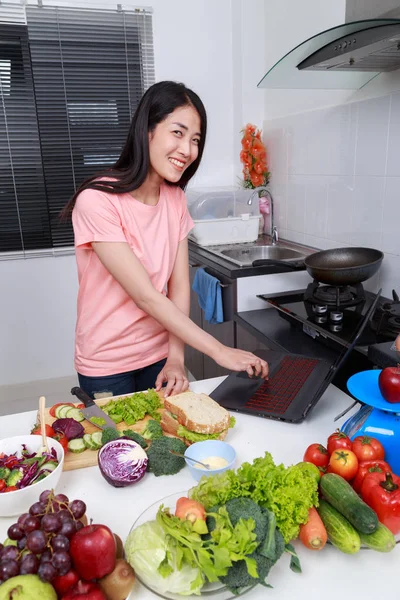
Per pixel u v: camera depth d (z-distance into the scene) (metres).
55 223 3.16
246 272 2.27
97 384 1.56
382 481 0.80
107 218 1.33
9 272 3.12
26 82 2.91
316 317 1.85
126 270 1.33
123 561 0.68
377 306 1.81
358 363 1.57
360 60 1.66
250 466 0.78
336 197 2.35
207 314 2.49
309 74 1.87
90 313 1.51
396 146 1.89
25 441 0.98
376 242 2.08
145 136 1.30
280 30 2.78
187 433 1.06
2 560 0.63
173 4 3.03
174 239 1.55
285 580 0.73
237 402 1.22
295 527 0.74
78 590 0.62
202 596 0.69
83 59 2.98
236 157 3.33
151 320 1.55
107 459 0.94
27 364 3.31
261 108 3.13
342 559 0.77
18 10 2.82
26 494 0.83
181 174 1.38
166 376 1.39
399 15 1.63
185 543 0.68
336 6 2.19
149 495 0.91
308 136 2.54
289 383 1.28
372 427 0.96
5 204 3.04
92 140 3.11
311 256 1.98
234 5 3.05
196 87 3.20
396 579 0.73
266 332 1.94
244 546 0.65
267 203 3.07
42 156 3.04
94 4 2.90
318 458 0.91
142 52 3.06
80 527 0.68
